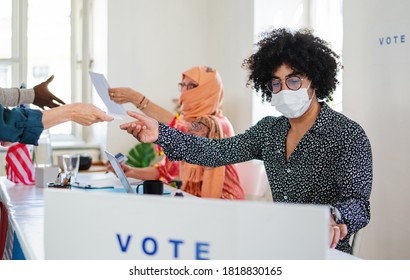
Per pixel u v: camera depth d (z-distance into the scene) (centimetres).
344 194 155
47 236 86
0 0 421
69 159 246
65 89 444
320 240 71
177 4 423
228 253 75
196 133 275
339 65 178
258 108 357
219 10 407
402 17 217
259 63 175
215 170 268
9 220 186
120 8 407
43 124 162
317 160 163
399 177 221
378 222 231
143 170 279
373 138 233
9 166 254
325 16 347
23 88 255
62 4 438
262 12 351
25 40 428
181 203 77
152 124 176
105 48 409
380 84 229
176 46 424
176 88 427
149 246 79
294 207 72
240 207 74
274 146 176
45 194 86
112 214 81
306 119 170
